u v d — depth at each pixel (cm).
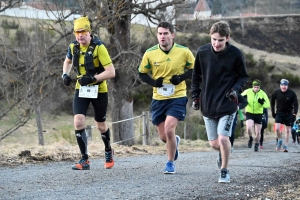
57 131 7656
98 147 3400
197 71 1838
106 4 4191
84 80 2003
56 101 7956
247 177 2006
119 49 4616
